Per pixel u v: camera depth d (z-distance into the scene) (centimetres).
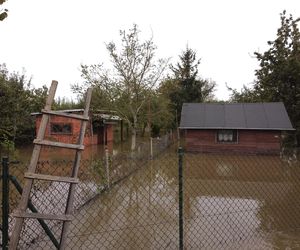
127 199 1042
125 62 2367
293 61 2736
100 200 1027
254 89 3403
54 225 705
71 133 2572
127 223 815
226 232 745
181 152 512
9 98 1421
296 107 2770
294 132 2834
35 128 2611
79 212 891
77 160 421
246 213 907
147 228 777
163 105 2550
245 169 1817
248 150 2603
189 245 667
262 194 1173
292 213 905
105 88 2381
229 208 959
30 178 390
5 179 403
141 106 2422
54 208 723
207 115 2734
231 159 2303
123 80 2388
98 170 1073
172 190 1180
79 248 649
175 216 873
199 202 1027
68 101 4184
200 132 2692
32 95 2245
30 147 2600
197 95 3647
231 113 2723
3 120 1363
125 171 1369
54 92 412
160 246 665
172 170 1636
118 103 2391
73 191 418
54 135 2569
